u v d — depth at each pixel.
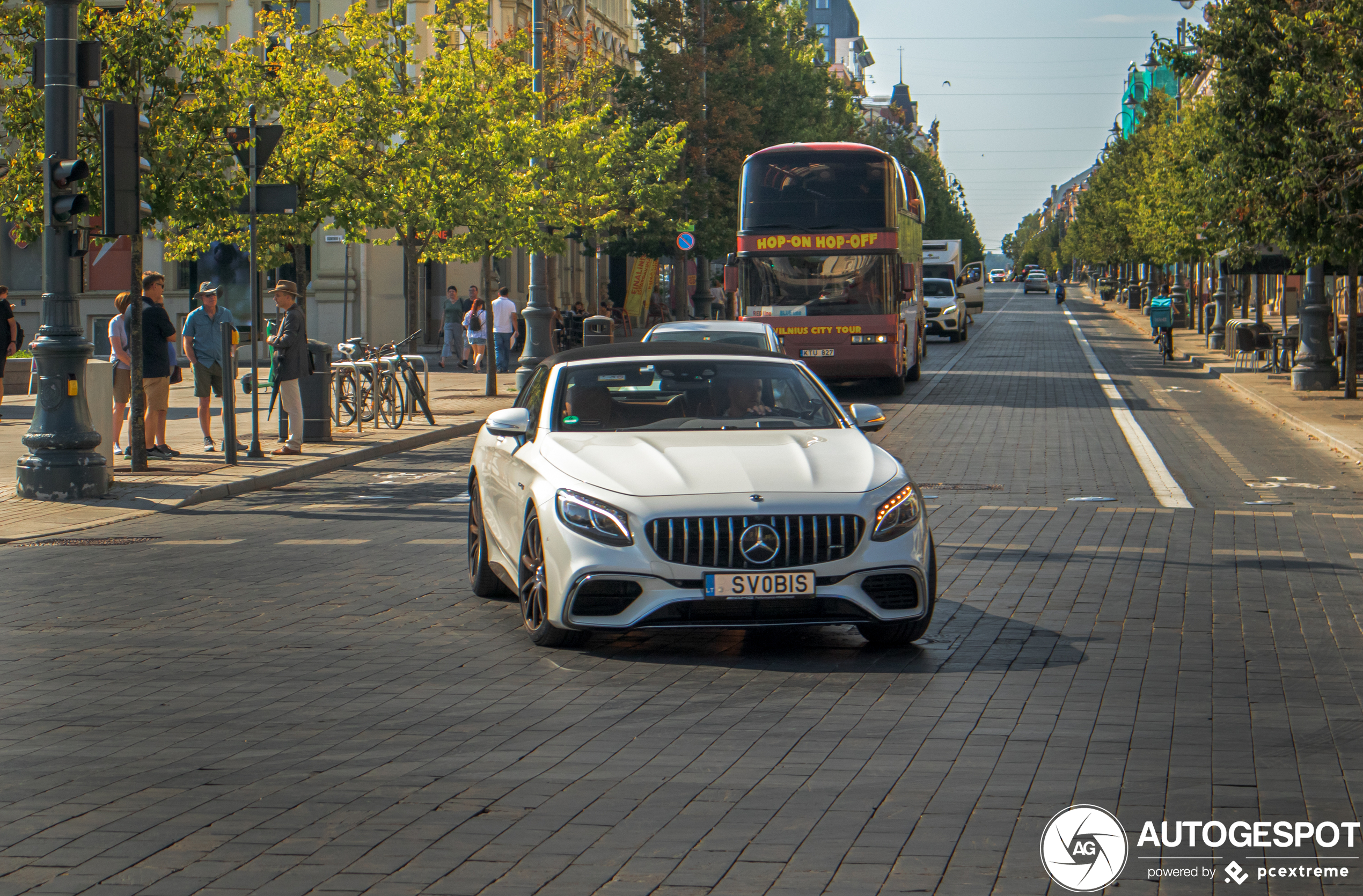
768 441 8.39
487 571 9.68
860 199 28.02
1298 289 60.81
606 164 37.06
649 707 6.82
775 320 28.17
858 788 5.54
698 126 49.38
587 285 56.47
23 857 4.82
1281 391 28.50
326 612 9.30
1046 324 65.81
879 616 7.74
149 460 17.95
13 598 9.84
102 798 5.47
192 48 17.09
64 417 14.91
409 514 14.20
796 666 7.66
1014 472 17.30
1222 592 9.72
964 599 9.48
